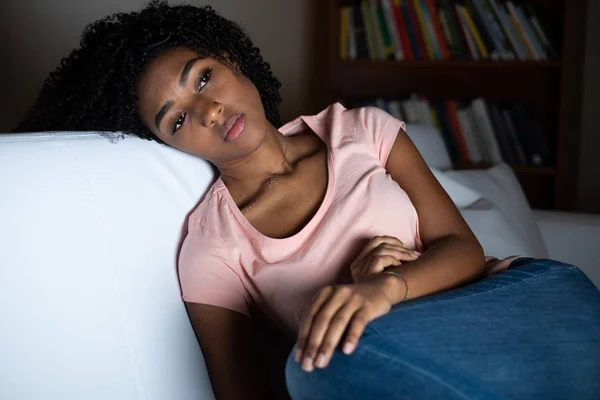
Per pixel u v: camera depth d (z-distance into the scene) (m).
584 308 0.90
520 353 0.76
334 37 2.67
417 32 2.70
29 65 2.72
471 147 2.76
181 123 1.06
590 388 0.82
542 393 0.75
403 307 0.78
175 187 1.08
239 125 1.06
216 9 2.82
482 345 0.74
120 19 1.14
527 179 2.92
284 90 2.90
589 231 1.89
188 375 0.99
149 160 1.04
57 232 0.83
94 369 0.83
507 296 0.87
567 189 2.79
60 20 2.71
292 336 1.09
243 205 1.13
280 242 1.06
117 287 0.88
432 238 1.12
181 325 1.01
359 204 1.08
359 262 0.97
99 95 1.09
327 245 1.06
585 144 2.96
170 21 1.09
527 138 2.74
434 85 2.94
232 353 1.06
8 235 0.77
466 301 0.82
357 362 0.69
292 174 1.13
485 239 1.52
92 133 0.99
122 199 0.94
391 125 1.18
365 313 0.74
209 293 1.05
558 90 2.74
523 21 2.68
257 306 1.13
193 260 1.05
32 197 0.81
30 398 0.76
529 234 1.74
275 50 2.87
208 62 1.07
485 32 2.68
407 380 0.66
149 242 0.97
